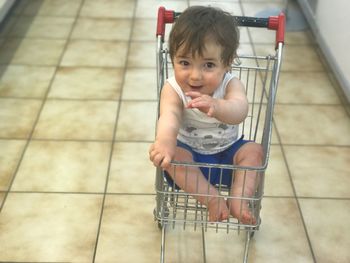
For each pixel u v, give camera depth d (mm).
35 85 2539
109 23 3164
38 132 2211
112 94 2480
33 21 3176
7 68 2678
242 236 1739
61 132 2215
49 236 1722
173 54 1294
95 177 1976
